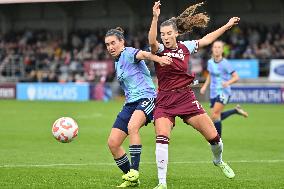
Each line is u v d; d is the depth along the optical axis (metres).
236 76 25.41
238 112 28.12
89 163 19.48
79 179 16.00
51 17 74.25
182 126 33.09
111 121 36.06
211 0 65.94
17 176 16.44
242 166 19.09
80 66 62.25
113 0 71.12
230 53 58.62
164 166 13.90
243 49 59.44
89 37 68.12
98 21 72.38
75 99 57.81
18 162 19.61
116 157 15.16
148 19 69.75
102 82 57.31
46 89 58.78
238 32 61.16
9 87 60.66
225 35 61.22
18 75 64.94
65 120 15.38
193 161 20.23
